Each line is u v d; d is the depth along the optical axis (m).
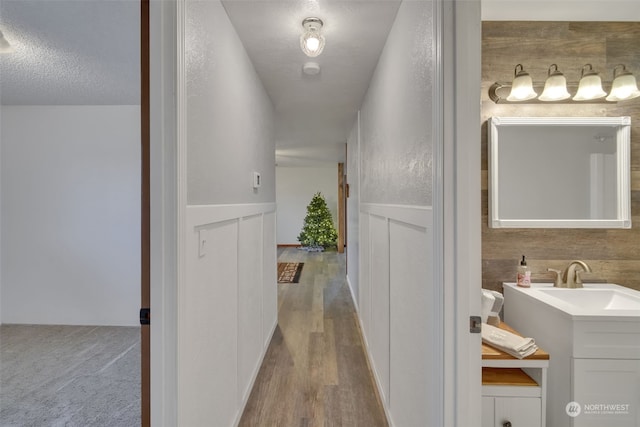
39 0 1.57
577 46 1.73
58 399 2.03
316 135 4.50
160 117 1.00
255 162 2.22
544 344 1.46
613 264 1.76
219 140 1.47
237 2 1.50
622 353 1.29
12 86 2.72
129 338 2.95
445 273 0.95
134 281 3.23
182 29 1.04
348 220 4.75
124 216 3.22
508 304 1.74
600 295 1.67
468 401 0.95
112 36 1.92
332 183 8.94
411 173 1.33
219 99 1.47
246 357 1.97
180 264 1.03
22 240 3.24
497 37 1.74
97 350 2.71
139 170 3.19
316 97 2.82
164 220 1.00
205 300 1.28
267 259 2.66
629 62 1.72
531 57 1.74
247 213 1.96
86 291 3.25
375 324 2.21
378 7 1.54
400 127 1.52
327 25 1.69
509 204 1.77
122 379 2.26
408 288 1.39
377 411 1.88
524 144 1.77
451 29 0.93
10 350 2.72
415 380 1.28
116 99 3.04
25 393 2.09
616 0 1.56
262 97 2.49
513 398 1.25
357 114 3.34
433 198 1.00
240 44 1.83
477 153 0.94
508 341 1.29
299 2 1.50
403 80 1.46
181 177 1.04
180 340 1.02
